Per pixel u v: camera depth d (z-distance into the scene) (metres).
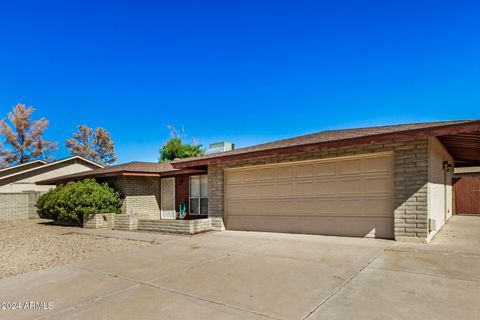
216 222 11.30
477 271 5.18
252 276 5.43
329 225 8.99
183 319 3.82
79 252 8.30
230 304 4.23
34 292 5.10
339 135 10.57
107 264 6.78
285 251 7.17
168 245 8.69
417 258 6.06
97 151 50.75
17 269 6.72
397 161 7.74
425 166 7.35
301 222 9.55
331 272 5.43
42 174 25.88
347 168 8.76
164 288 5.02
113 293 4.88
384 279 4.95
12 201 20.64
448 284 4.61
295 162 9.68
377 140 7.44
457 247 6.91
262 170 10.50
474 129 6.35
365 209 8.41
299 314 3.82
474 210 15.66
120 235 11.16
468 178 15.91
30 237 11.69
